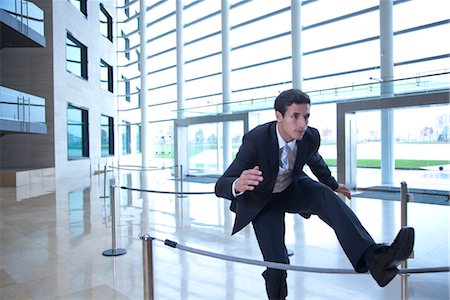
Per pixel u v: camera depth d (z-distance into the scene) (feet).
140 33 72.59
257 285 12.85
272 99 45.01
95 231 21.02
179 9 62.28
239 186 6.96
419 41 38.14
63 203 31.09
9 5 38.27
